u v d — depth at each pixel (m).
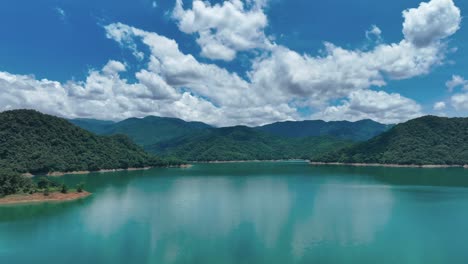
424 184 189.88
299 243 79.38
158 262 67.94
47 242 80.25
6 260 69.38
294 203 129.62
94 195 150.88
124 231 89.25
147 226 94.12
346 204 127.25
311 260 69.00
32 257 70.94
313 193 156.50
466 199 138.00
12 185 137.50
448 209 117.00
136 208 119.69
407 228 92.06
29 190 139.88
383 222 98.56
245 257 70.56
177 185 191.62
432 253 73.06
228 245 78.06
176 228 92.25
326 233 87.38
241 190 168.50
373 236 84.69
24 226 94.12
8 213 111.31
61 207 121.38
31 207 121.44
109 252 73.50
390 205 124.69
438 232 88.50
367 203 129.25
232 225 95.31
